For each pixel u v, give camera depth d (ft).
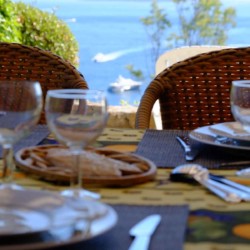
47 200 2.88
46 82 6.75
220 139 4.51
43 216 2.71
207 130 4.77
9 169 3.38
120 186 3.50
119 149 4.42
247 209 3.16
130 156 3.97
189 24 27.73
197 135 4.60
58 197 2.92
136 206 3.18
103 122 3.28
